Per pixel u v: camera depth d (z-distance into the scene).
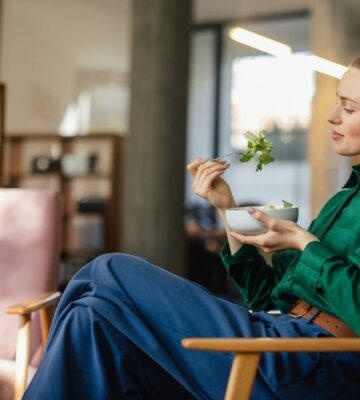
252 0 9.73
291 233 1.49
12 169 7.84
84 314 1.43
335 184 7.96
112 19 9.71
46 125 9.09
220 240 7.11
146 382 1.51
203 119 10.76
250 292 1.87
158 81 6.22
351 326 1.40
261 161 1.67
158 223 6.20
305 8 9.83
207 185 1.74
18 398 1.89
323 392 1.48
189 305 1.49
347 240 1.58
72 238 7.57
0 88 3.31
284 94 10.18
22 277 2.28
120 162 7.43
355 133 1.54
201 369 1.46
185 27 6.37
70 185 7.73
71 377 1.40
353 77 1.54
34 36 8.88
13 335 2.21
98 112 9.66
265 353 1.46
